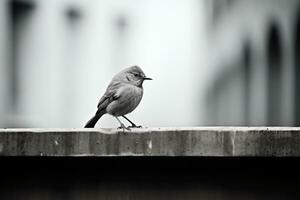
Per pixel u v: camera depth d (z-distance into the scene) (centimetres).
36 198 452
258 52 1848
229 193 437
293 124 1862
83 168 450
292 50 1842
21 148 448
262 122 1877
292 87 1855
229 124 1852
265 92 1862
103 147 439
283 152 425
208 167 439
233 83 1845
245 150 427
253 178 437
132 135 436
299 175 434
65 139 444
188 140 430
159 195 441
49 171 453
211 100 1830
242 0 1814
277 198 435
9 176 456
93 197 446
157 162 443
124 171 446
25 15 1720
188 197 440
